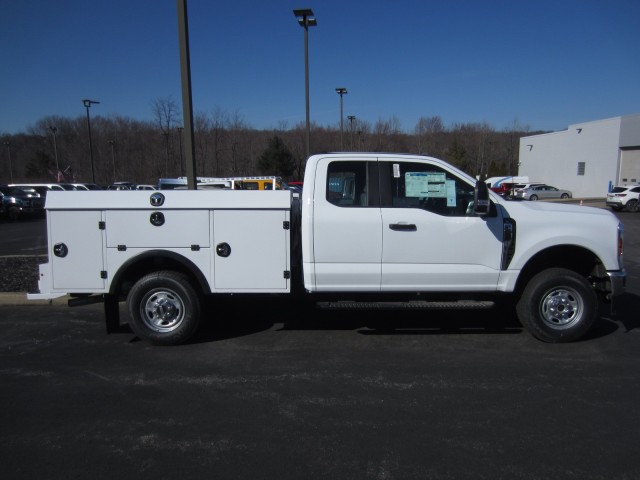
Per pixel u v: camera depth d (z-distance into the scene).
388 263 5.23
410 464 3.12
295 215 5.48
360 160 5.25
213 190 5.26
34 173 73.69
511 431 3.52
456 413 3.80
